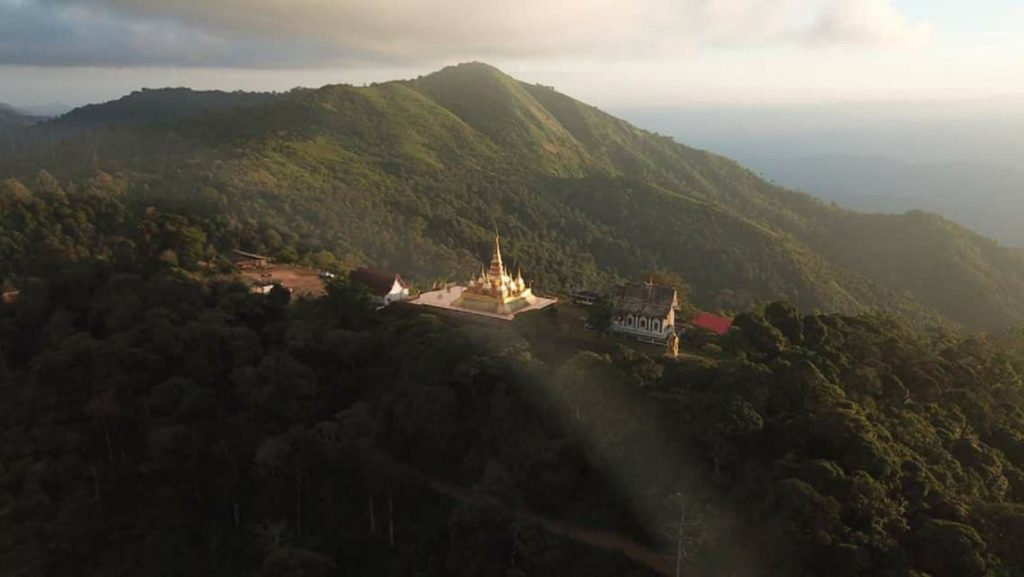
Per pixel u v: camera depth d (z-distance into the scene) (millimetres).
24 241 141375
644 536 65625
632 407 68812
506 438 74125
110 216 159000
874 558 53688
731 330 84688
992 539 57125
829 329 87000
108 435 85375
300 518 78312
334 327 95250
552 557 62750
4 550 75062
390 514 74250
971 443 70938
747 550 58438
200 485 81875
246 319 98812
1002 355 97875
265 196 190750
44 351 96562
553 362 88562
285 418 83500
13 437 87312
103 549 77250
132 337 90125
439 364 80812
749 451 65688
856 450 61219
